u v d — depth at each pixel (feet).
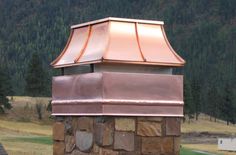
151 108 21.72
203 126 454.81
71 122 23.17
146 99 21.72
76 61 22.45
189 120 456.04
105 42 21.68
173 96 22.16
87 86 22.00
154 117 21.86
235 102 522.47
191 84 489.67
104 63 21.49
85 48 22.71
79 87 22.52
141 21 22.36
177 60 22.09
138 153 21.58
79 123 22.63
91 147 21.84
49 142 160.04
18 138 178.70
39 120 349.00
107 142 21.17
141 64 21.75
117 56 21.30
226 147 230.48
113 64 21.77
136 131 21.57
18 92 553.23
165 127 22.03
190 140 324.60
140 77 21.67
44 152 123.54
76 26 23.81
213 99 531.09
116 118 21.33
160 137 21.93
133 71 22.17
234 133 427.33
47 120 350.64
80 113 22.29
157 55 21.90
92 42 22.56
